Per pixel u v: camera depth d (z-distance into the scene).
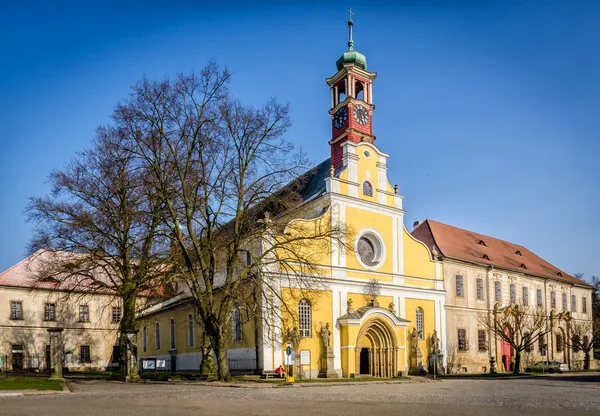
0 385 26.55
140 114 33.12
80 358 65.31
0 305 61.06
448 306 50.97
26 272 63.66
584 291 73.25
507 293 58.66
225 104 33.78
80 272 38.09
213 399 20.06
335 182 43.38
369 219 45.09
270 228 35.69
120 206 36.44
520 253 67.56
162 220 34.12
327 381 35.34
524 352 58.91
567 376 44.94
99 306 67.38
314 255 40.88
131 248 37.25
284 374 35.78
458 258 52.69
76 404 17.91
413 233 57.53
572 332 66.31
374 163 46.81
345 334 40.62
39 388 25.19
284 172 34.53
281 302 35.09
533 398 21.55
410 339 45.41
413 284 47.38
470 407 17.58
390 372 42.47
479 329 54.00
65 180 36.97
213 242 34.22
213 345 32.91
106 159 35.97
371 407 17.28
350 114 47.97
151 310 62.09
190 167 33.38
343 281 41.97
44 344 63.19
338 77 50.28
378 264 44.81
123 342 36.25
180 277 34.88
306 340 39.25
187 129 33.34
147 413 15.12
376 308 42.09
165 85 33.34
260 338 38.19
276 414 15.02
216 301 44.22
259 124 34.19
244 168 34.03
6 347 60.59
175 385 29.83
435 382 36.19
